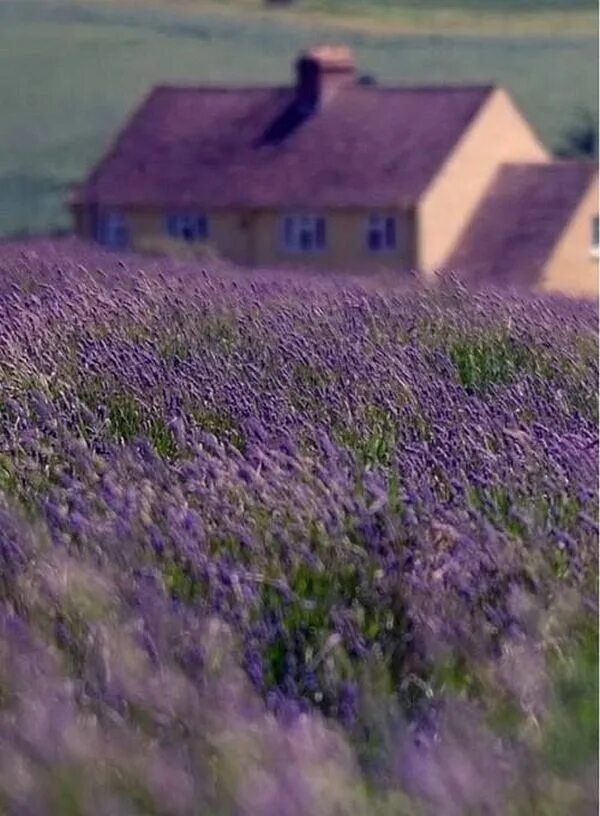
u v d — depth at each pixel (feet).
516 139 254.68
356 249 246.06
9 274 84.02
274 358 59.88
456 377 60.80
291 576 40.73
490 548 40.19
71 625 37.88
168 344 62.75
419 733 35.60
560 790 32.55
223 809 32.09
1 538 40.11
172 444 50.62
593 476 45.21
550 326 72.18
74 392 54.13
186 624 37.65
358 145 252.01
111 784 32.50
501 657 37.47
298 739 32.96
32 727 33.30
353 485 43.16
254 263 246.06
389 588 39.86
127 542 40.55
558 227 240.32
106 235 246.47
